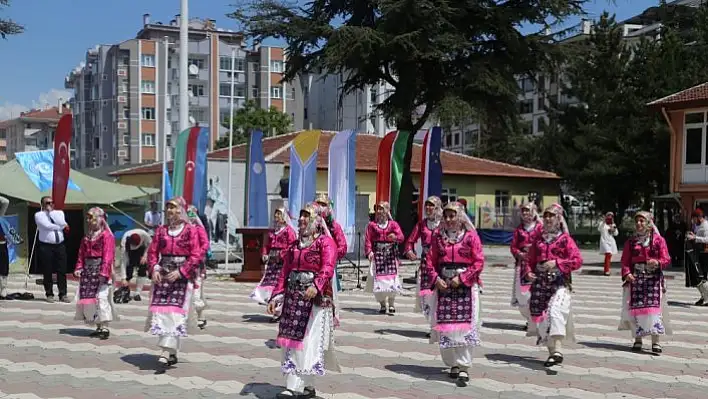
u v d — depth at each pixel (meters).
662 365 9.29
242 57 72.81
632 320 10.03
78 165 85.12
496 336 11.11
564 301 8.74
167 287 8.38
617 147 40.22
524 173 39.44
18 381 7.89
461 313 7.99
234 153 32.50
